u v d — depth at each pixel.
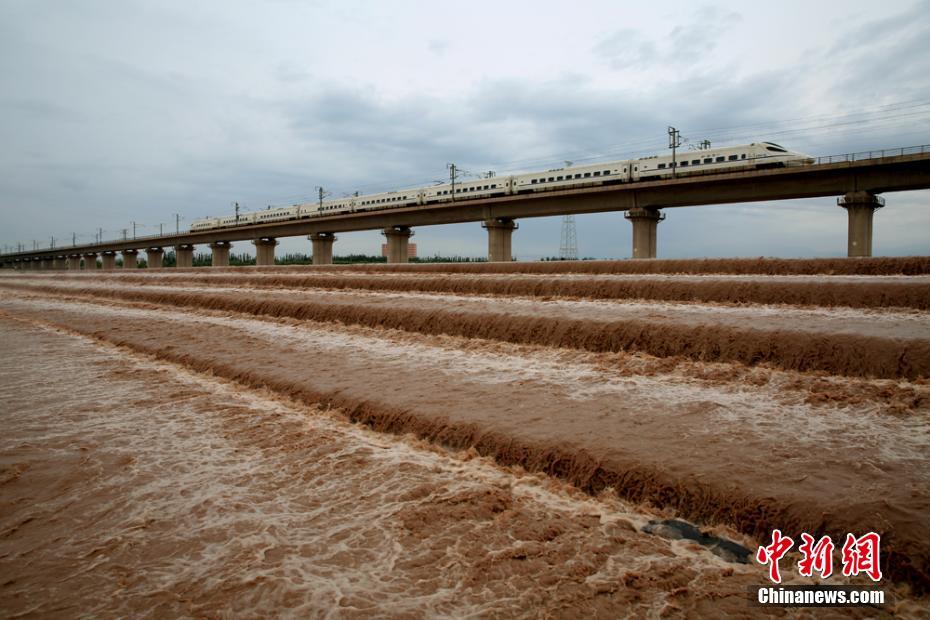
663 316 19.08
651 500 8.68
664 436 10.31
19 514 8.50
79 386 16.00
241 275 52.88
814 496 7.85
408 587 6.62
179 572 6.98
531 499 8.90
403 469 9.95
